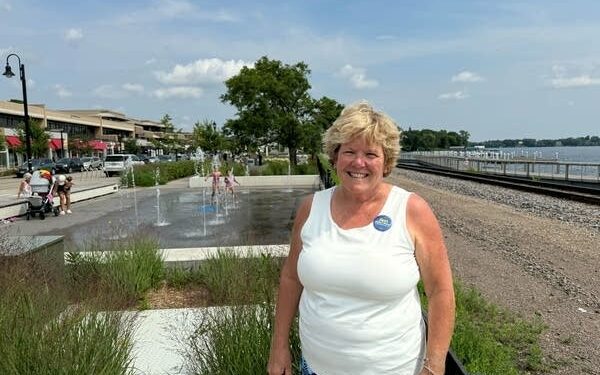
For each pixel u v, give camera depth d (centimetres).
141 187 2911
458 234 1318
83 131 10262
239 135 3794
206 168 3697
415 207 210
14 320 361
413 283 205
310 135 3722
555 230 1373
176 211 1744
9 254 552
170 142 9238
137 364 438
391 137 213
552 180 3186
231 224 1412
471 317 604
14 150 6091
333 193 225
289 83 3734
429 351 206
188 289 680
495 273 871
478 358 421
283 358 244
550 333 577
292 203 1947
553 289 767
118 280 624
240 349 344
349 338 204
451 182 3497
